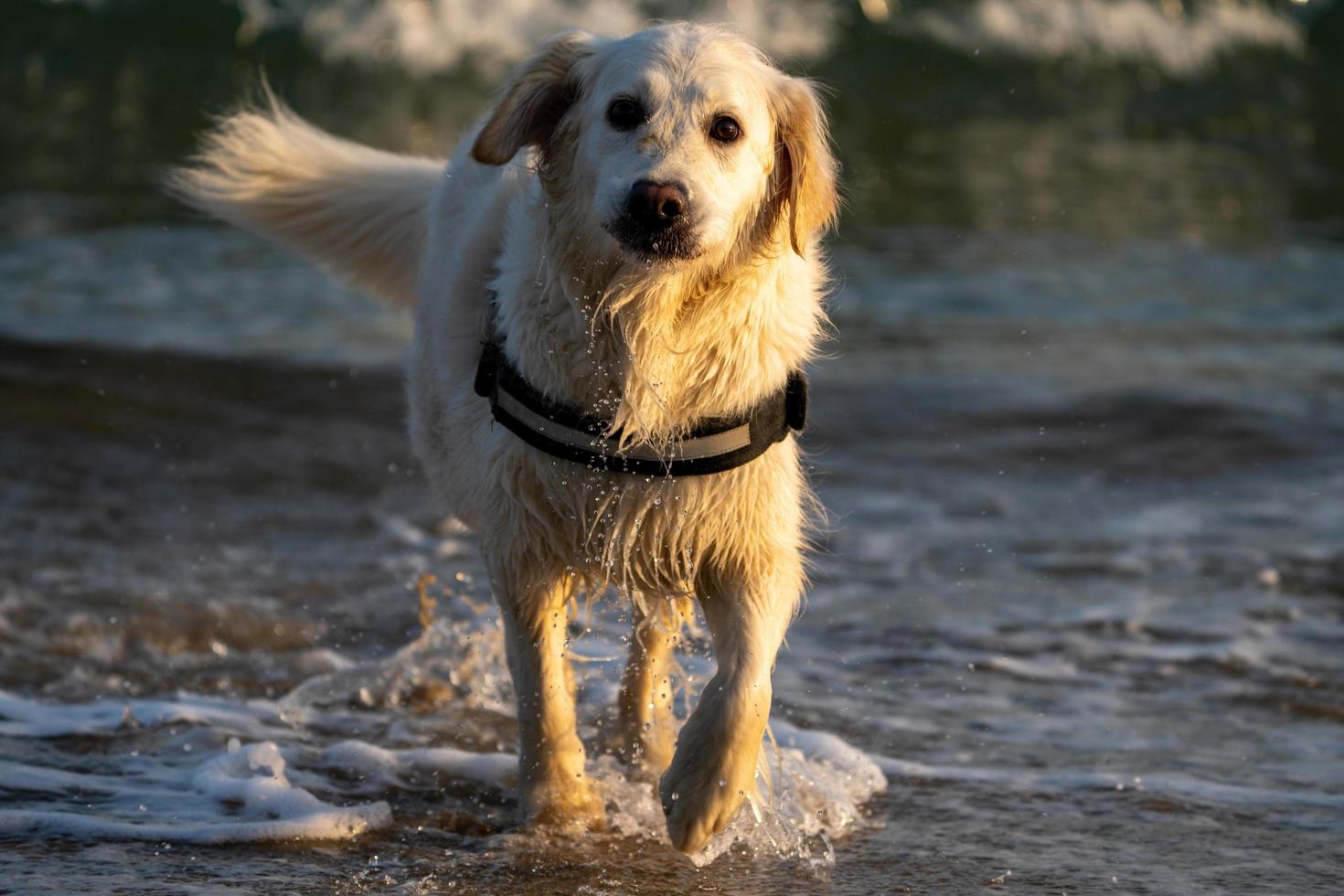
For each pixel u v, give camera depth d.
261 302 13.85
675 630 5.05
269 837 4.37
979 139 27.53
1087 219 20.38
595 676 6.16
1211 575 7.80
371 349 12.28
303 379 11.20
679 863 4.38
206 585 7.03
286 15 30.84
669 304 4.26
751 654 4.34
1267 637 6.88
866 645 6.73
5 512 7.80
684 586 4.57
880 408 11.24
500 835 4.54
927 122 29.09
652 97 4.24
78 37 29.52
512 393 4.40
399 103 26.58
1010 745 5.55
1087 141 28.36
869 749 5.49
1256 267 17.70
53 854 4.14
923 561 8.01
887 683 6.26
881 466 9.85
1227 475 9.77
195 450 9.33
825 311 5.25
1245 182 24.34
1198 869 4.36
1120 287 16.30
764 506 4.47
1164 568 7.93
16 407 9.66
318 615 6.78
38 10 30.66
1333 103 34.56
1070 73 34.19
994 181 23.20
